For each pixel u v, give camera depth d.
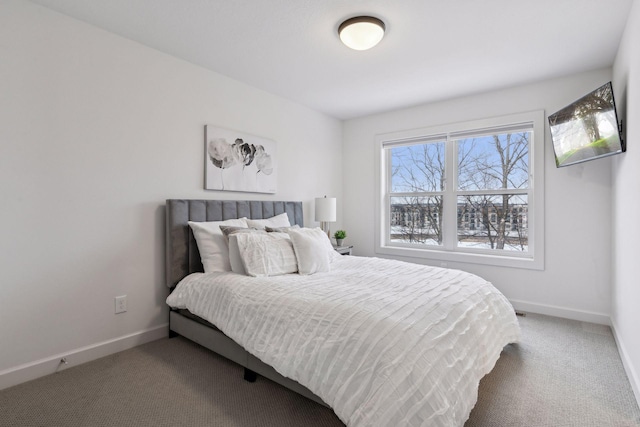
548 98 3.09
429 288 1.96
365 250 4.36
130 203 2.37
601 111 2.22
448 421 1.22
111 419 1.58
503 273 3.37
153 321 2.52
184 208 2.58
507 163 3.45
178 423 1.56
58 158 2.02
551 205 3.10
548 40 2.36
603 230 2.86
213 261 2.46
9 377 1.85
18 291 1.88
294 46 2.46
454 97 3.59
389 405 1.20
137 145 2.40
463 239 3.72
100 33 2.20
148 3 1.93
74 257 2.10
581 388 1.85
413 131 3.92
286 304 1.76
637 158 1.85
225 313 2.00
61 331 2.05
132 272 2.39
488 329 1.87
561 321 2.94
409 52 2.54
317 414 1.63
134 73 2.38
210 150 2.85
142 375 2.00
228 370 2.06
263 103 3.37
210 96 2.88
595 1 1.91
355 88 3.31
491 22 2.12
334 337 1.47
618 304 2.47
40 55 1.94
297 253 2.48
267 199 3.43
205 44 2.43
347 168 4.51
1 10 1.81
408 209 4.14
